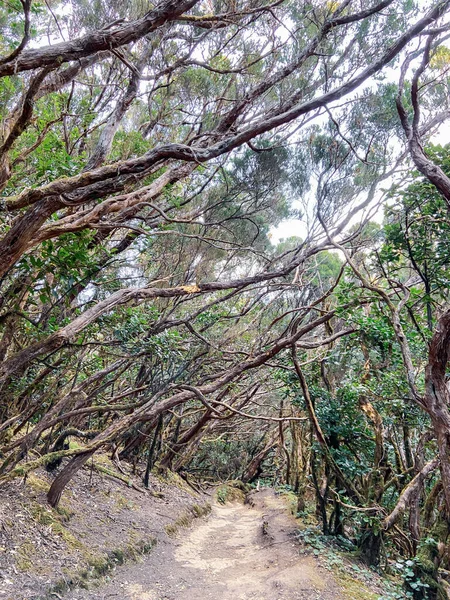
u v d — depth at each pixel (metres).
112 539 8.09
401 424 9.34
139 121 10.66
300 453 15.32
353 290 8.59
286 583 7.11
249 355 10.98
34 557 6.31
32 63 4.44
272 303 15.06
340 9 7.68
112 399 10.92
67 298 7.07
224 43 8.85
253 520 12.85
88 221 5.66
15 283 6.50
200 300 13.96
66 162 5.36
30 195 4.42
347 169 9.53
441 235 8.02
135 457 13.24
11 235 4.75
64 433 9.14
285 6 8.60
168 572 7.94
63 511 7.89
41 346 6.20
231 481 18.97
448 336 4.25
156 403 9.77
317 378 10.49
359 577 7.76
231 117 8.43
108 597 6.38
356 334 8.97
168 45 8.66
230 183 10.69
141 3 7.55
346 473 9.59
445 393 4.41
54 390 8.59
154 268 11.72
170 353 8.66
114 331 7.78
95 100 10.06
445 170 7.81
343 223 10.61
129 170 4.57
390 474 9.56
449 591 7.45
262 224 11.92
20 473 7.12
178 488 14.09
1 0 6.54
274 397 18.02
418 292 7.99
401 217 8.36
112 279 8.34
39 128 7.00
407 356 5.41
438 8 4.47
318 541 9.08
